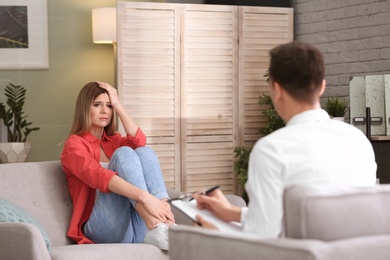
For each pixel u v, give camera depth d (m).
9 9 5.63
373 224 1.71
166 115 5.82
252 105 6.04
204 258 1.84
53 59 5.73
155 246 3.35
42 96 5.70
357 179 1.92
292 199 1.66
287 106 1.97
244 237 1.74
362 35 5.67
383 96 5.05
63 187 3.65
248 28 6.01
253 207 1.82
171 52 5.82
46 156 5.70
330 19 5.91
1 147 5.57
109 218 3.50
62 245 3.48
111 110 3.86
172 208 3.74
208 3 6.30
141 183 3.46
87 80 5.82
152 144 5.79
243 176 5.79
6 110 5.60
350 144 1.93
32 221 3.16
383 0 5.50
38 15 5.70
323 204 1.64
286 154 1.84
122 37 5.70
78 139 3.71
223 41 5.95
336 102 5.37
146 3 5.75
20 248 2.90
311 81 1.92
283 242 1.62
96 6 5.85
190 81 5.87
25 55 5.66
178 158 5.85
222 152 5.98
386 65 5.49
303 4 6.14
